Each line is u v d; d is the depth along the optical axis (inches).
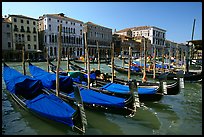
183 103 434.0
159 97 395.5
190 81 688.4
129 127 295.4
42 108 298.0
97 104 339.3
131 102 327.6
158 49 3420.3
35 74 565.3
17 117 323.6
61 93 394.9
